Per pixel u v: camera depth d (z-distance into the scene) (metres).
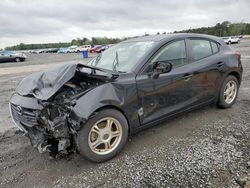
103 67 4.00
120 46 4.51
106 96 3.09
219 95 4.70
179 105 3.98
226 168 2.87
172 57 3.91
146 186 2.65
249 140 3.54
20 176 3.00
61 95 3.11
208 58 4.41
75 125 2.90
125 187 2.67
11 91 8.21
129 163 3.13
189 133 3.88
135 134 3.90
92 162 3.19
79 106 2.95
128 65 3.67
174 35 4.12
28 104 3.17
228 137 3.67
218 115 4.59
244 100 5.49
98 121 3.07
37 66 18.91
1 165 3.26
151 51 3.68
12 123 4.87
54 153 3.17
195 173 2.82
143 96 3.47
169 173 2.85
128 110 3.32
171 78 3.76
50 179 2.91
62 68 3.19
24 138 4.08
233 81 4.90
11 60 27.84
